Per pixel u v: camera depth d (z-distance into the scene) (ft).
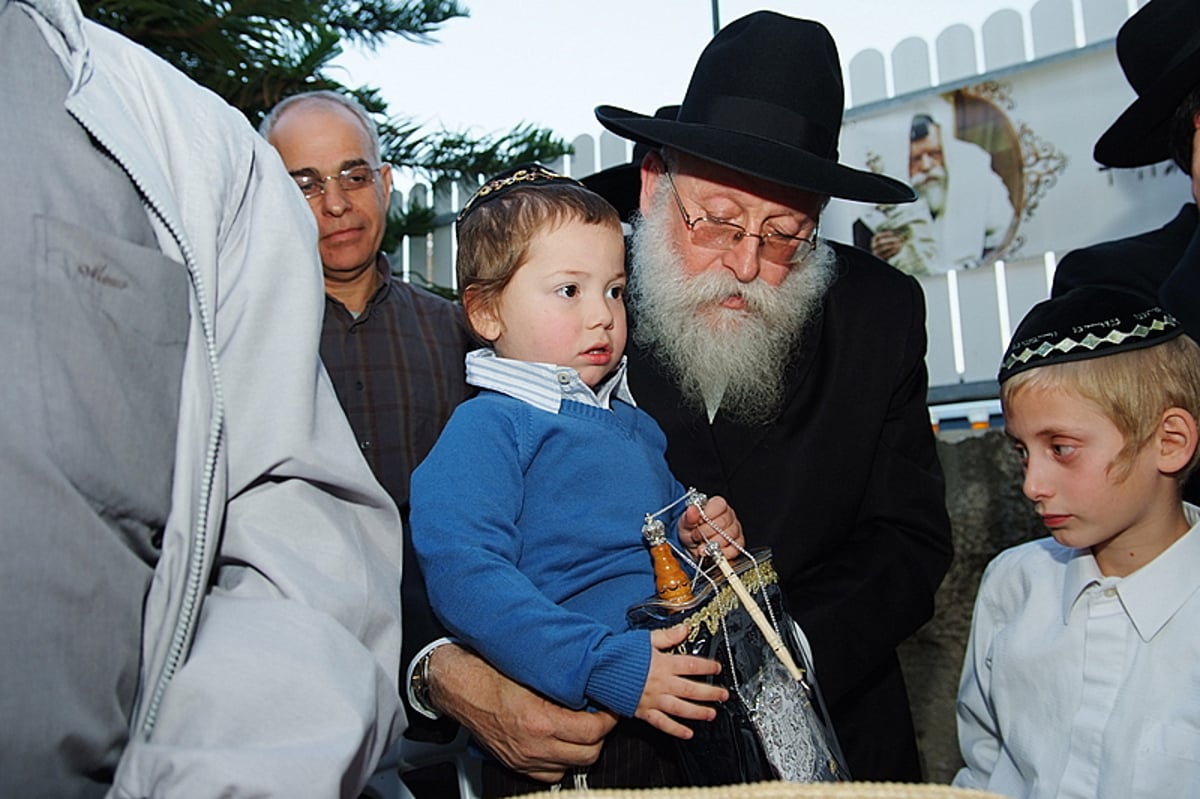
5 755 2.95
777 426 7.25
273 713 3.52
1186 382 5.97
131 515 3.32
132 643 3.26
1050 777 6.02
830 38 7.68
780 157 6.57
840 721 7.32
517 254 5.83
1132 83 7.80
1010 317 13.23
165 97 3.97
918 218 13.58
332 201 9.58
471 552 5.17
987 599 7.04
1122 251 8.13
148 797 3.26
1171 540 6.06
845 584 6.93
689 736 4.91
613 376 6.39
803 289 7.25
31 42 3.59
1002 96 13.14
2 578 2.95
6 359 3.07
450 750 7.19
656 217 7.30
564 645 4.95
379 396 9.37
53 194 3.31
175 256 3.69
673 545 5.73
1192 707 5.61
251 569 4.01
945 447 12.35
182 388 3.56
